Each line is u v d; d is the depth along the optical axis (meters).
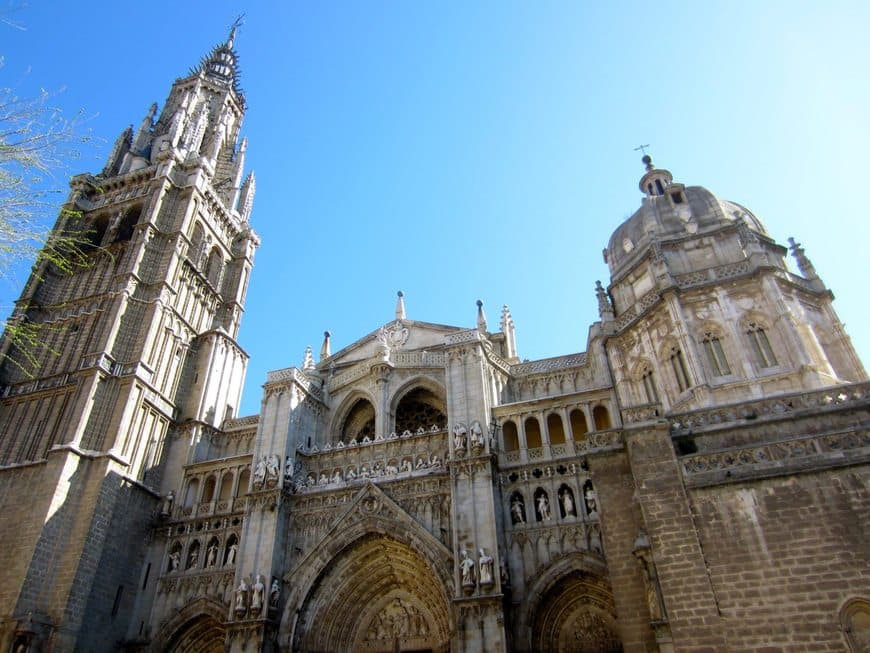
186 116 73.81
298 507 40.78
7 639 34.16
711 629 19.14
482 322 50.78
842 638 17.89
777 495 20.50
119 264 55.56
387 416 44.66
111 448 43.00
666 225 40.22
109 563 40.53
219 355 56.38
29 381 48.88
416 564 36.84
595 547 33.09
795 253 37.09
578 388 41.88
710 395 30.80
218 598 39.56
